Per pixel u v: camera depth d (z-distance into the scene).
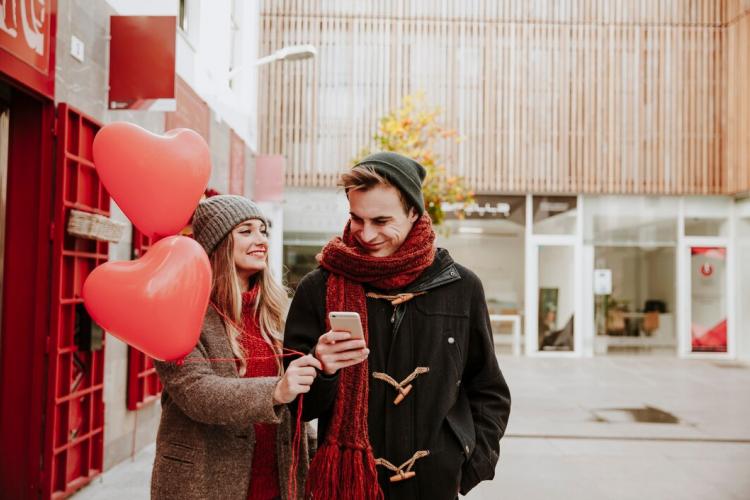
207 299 1.81
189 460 1.89
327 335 1.61
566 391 9.57
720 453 5.99
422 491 1.73
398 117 11.22
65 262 4.24
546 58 14.39
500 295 14.59
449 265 1.91
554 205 14.54
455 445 1.77
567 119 14.34
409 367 1.79
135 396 5.32
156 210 1.84
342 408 1.74
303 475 2.13
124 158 1.80
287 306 2.30
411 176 1.83
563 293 14.52
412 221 1.88
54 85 4.01
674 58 14.39
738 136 13.89
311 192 14.48
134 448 5.20
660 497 4.69
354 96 14.39
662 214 14.48
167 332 1.72
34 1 3.71
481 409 1.92
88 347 4.38
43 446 3.98
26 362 4.01
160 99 4.70
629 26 14.40
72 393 4.29
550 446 6.21
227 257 2.13
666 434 6.76
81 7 4.32
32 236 4.04
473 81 14.38
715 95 14.36
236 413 1.72
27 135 4.02
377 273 1.79
